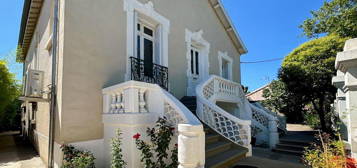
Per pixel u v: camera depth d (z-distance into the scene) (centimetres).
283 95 1358
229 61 1136
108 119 420
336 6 1081
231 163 466
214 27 1018
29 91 454
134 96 375
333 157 275
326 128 973
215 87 742
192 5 868
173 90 697
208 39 949
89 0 460
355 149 223
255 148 748
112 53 493
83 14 443
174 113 385
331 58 826
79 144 396
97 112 439
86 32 444
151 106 414
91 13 460
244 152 521
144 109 393
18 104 1495
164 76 655
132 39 553
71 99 398
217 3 1014
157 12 665
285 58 1017
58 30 438
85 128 412
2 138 1129
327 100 1060
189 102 688
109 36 492
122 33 528
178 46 750
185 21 808
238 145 543
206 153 448
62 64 396
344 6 1037
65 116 384
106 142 424
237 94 893
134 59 546
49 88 474
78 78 415
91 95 434
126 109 382
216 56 998
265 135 786
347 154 292
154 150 349
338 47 832
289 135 914
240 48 1234
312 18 1237
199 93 625
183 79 752
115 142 351
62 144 371
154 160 382
